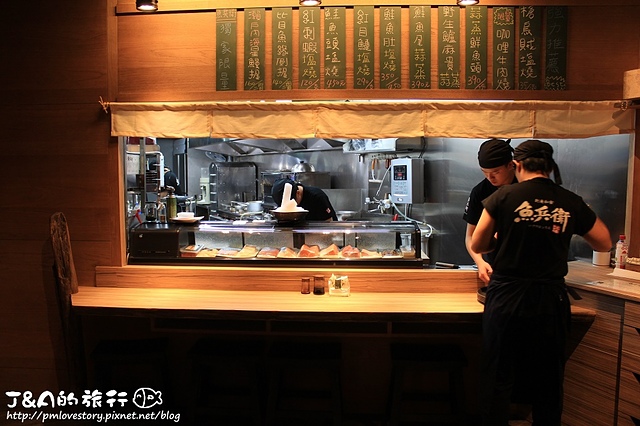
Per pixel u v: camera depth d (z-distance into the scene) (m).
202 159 7.14
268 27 2.90
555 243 2.14
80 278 3.03
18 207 3.03
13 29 2.98
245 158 7.02
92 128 2.97
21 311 3.06
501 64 2.84
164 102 2.94
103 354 2.67
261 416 2.65
